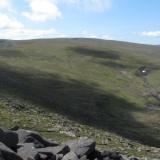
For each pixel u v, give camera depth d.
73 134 72.06
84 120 151.00
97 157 24.55
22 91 166.62
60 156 22.77
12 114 81.75
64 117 132.88
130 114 195.75
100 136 84.62
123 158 25.89
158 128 170.38
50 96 184.12
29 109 104.25
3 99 110.00
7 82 182.25
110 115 183.88
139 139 142.00
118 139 90.94
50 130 71.12
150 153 73.19
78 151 24.09
